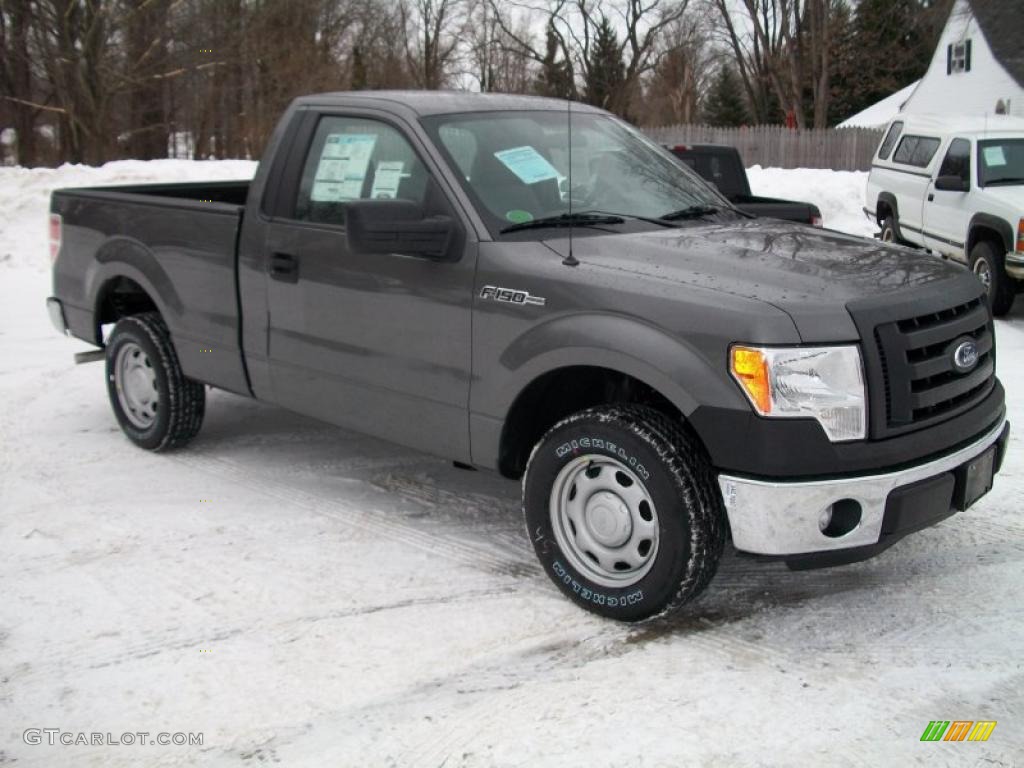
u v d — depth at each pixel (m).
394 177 4.63
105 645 3.86
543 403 4.28
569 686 3.54
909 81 50.50
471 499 5.37
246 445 6.24
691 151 11.21
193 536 4.86
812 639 3.86
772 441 3.50
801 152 30.83
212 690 3.55
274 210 5.10
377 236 4.12
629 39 35.97
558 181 4.64
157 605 4.16
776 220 5.03
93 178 16.53
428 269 4.38
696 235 4.39
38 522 5.02
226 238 5.30
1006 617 4.00
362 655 3.77
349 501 5.33
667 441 3.68
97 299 6.24
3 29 24.83
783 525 3.55
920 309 3.72
